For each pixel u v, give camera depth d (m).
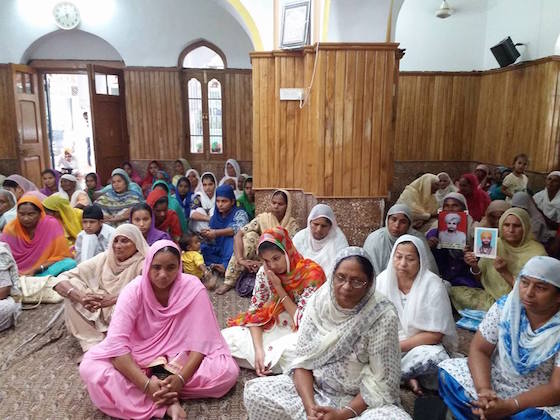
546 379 1.72
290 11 4.07
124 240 2.63
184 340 2.19
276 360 2.23
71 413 2.09
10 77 6.92
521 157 5.63
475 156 7.74
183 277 2.24
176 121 7.37
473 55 7.45
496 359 1.86
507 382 1.79
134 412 2.00
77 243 3.34
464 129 7.71
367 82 3.53
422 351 2.13
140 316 2.17
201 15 7.08
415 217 4.43
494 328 1.85
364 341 1.73
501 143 6.96
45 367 2.48
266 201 4.49
